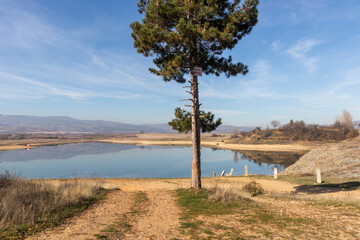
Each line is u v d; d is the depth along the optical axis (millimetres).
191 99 12062
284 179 19234
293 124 114250
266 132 114125
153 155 74000
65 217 6691
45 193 8742
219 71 13266
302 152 71875
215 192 10562
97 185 14164
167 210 8391
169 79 12414
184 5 10789
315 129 103750
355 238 4938
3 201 6648
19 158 67750
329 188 14141
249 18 11586
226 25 10930
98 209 8289
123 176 35312
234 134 153500
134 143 161500
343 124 100312
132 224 6383
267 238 5062
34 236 4871
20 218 5773
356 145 26125
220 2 11344
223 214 7414
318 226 5871
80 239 4703
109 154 79500
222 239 5055
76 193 9484
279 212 7484
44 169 44094
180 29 10297
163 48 12344
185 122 12289
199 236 5266
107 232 5285
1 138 186250
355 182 15141
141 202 10031
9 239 4586
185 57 11438
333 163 22734
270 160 53625
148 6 11352
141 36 11406
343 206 7965
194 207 8562
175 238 5113
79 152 90750
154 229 5867
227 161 53500
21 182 10055
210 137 195875
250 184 12852
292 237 5082
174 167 45969
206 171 38781
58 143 167750
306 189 14336
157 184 18047
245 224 6230
